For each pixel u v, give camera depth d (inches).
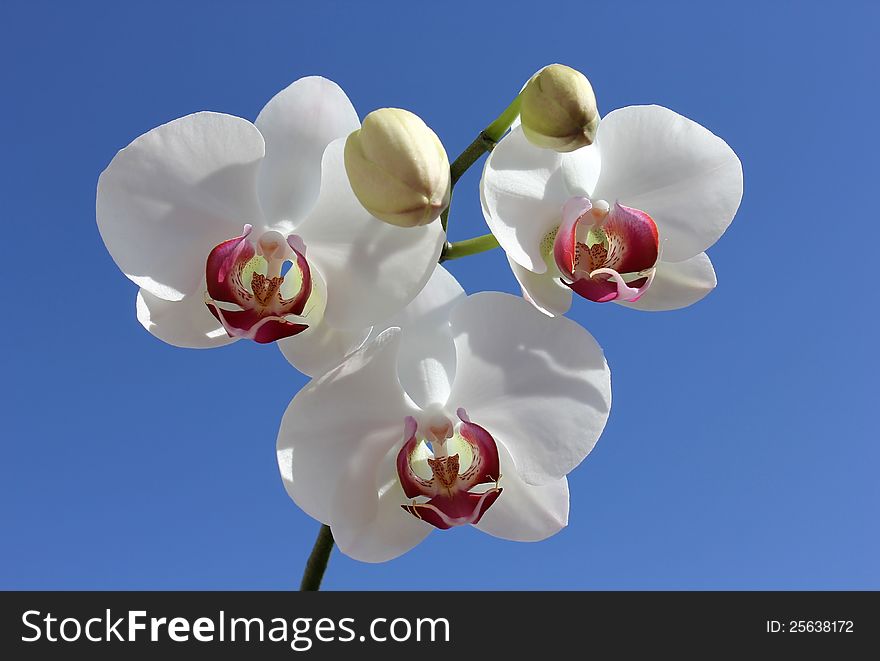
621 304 18.2
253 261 17.9
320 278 17.8
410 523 18.5
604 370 18.0
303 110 17.7
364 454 18.3
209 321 17.6
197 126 17.2
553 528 18.5
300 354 17.7
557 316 17.8
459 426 18.6
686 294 18.3
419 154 16.1
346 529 18.1
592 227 18.2
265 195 17.7
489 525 18.6
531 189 17.4
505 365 18.1
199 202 17.4
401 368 18.2
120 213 17.2
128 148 17.1
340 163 17.4
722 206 18.0
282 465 17.7
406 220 16.2
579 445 18.2
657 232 17.6
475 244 17.7
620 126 18.0
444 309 18.2
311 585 18.4
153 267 17.4
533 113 16.8
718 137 17.9
